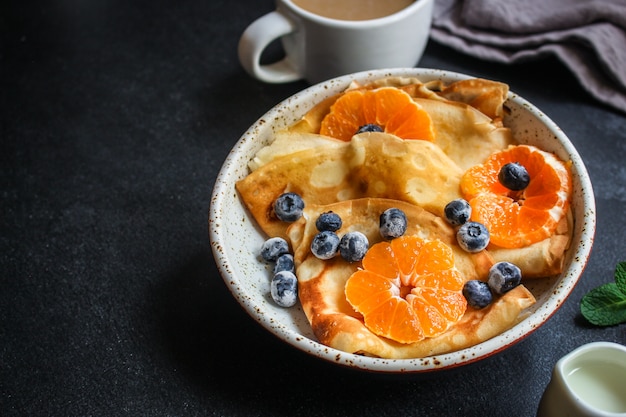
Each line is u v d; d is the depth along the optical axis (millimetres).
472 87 707
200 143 785
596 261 703
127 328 691
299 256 667
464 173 682
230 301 697
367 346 620
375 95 702
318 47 757
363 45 749
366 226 670
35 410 662
